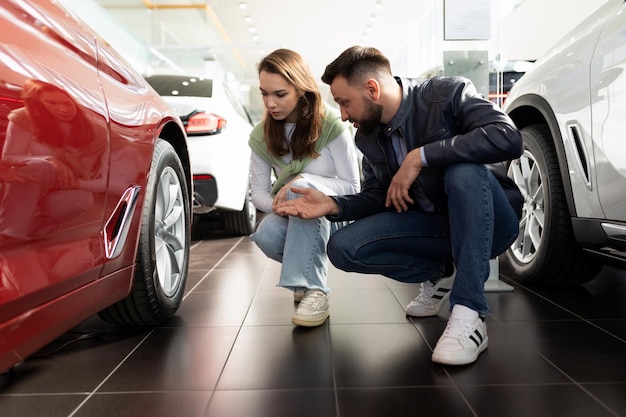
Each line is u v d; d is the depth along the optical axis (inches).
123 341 58.8
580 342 55.9
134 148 50.9
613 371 47.8
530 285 82.7
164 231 64.9
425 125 53.7
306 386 45.8
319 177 66.2
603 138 58.7
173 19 337.7
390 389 44.8
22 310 33.5
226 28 442.3
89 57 45.1
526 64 114.6
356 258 58.3
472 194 50.4
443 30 85.9
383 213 59.7
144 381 47.6
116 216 48.0
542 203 79.2
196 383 46.9
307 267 63.0
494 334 58.9
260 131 68.5
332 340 57.9
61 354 54.9
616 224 58.8
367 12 407.8
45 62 36.7
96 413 41.5
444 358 49.1
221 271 99.7
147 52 310.3
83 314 43.3
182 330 62.5
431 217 59.8
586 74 62.2
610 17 61.0
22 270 33.1
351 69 51.6
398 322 64.3
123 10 278.1
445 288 65.9
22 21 35.5
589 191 63.0
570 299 73.8
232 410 41.5
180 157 74.7
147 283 58.1
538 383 45.5
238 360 52.3
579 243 67.6
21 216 32.6
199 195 127.8
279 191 64.7
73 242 40.2
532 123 83.5
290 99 61.7
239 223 150.3
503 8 284.8
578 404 41.4
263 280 91.0
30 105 33.4
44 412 41.8
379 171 60.0
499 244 57.9
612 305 70.3
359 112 53.1
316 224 62.8
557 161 73.6
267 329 62.4
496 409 40.8
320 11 403.5
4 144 30.7
